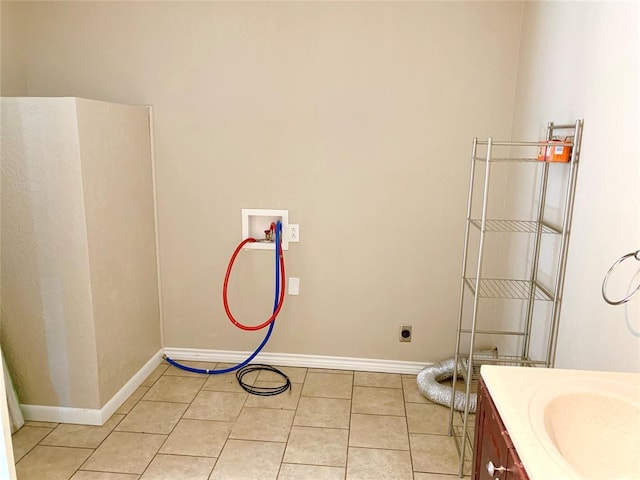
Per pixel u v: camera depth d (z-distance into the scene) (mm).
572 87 2027
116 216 2611
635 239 1527
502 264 2916
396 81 2797
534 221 2387
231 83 2883
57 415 2535
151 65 2902
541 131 2365
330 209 2975
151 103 2945
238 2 2793
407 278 3018
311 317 3135
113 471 2176
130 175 2750
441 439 2443
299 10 2773
